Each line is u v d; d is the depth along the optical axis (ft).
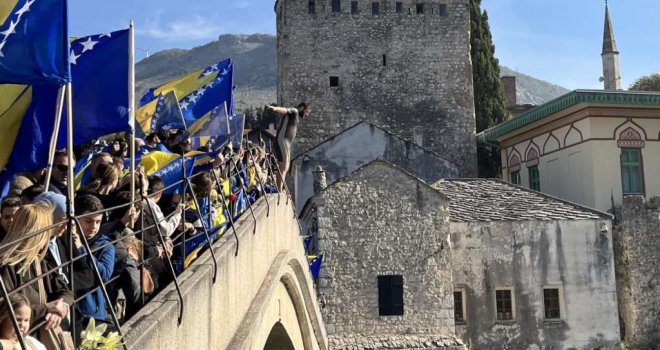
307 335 63.36
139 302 22.85
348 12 144.25
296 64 142.31
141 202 23.81
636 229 93.20
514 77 189.47
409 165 119.85
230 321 30.07
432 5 146.41
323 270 78.74
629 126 104.01
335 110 142.10
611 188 102.06
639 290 91.50
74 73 25.99
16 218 15.55
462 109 144.97
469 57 146.20
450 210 88.12
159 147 36.24
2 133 21.94
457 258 83.56
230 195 41.19
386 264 80.02
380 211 81.10
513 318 83.41
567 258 85.20
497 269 84.02
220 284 28.07
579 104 104.06
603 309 84.84
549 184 114.83
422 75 144.97
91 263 17.87
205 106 44.57
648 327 90.53
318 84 142.31
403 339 77.97
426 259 80.69
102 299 20.31
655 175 103.76
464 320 82.43
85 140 25.79
